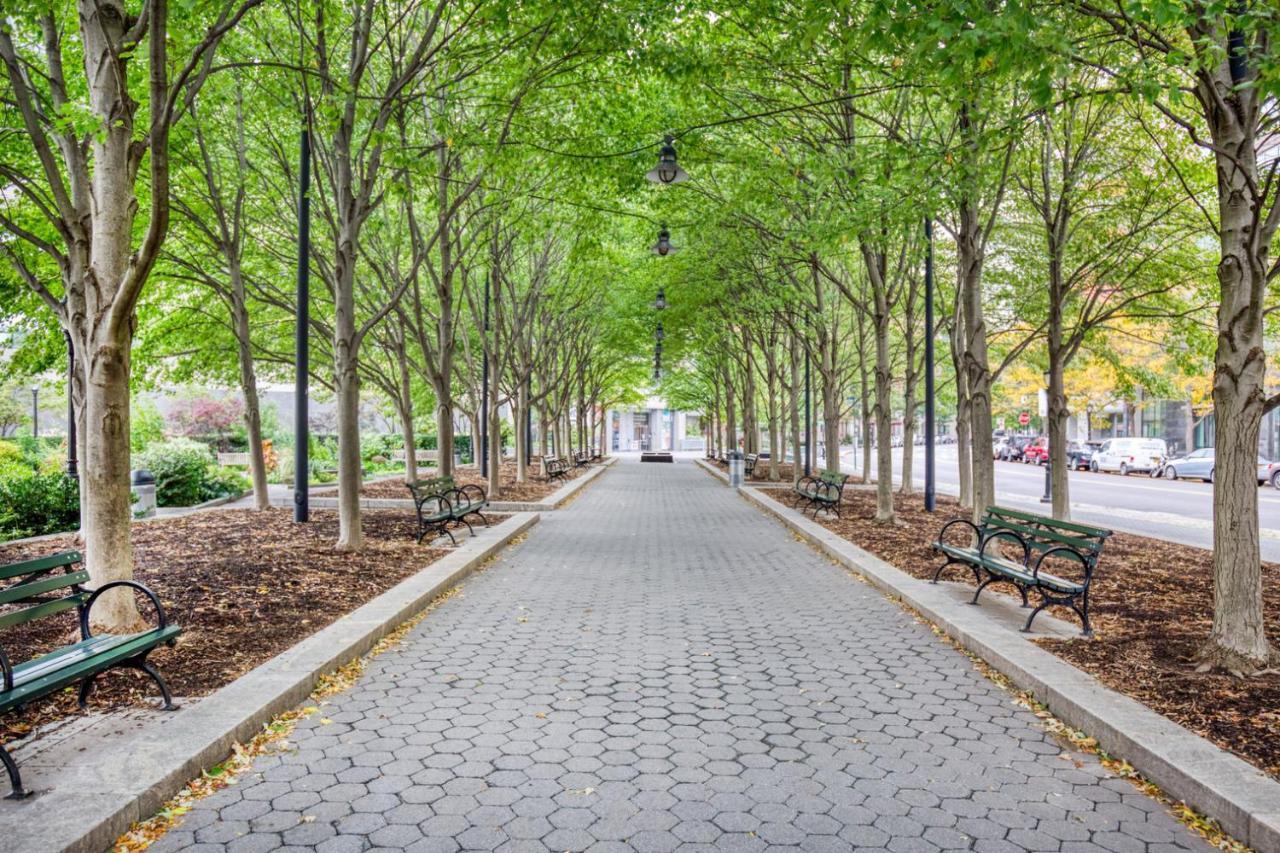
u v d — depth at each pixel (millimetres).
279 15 11750
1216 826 3730
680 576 10359
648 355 37719
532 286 23031
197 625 6781
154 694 5176
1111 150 11969
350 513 10961
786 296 19312
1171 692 5176
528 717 5164
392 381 25422
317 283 18031
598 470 35000
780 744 4738
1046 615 7555
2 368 15781
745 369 35344
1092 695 5090
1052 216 13344
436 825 3719
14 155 10852
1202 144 5805
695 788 4133
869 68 8805
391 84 9773
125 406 6465
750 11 8906
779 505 18812
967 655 6664
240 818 3760
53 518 13672
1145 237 12172
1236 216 5711
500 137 10719
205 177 13477
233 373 20219
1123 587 8984
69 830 3301
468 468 34406
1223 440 5758
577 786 4145
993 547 10523
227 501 19438
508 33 10008
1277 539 14500
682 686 5832
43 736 4430
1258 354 5617
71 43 9852
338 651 6078
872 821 3793
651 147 11477
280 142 13547
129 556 6543
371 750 4594
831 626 7676
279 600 7805
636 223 18438
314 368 21203
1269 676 5461
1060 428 13031
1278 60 4668
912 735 4891
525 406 25781
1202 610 7711
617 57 10086
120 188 6371
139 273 5984
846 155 10320
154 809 3771
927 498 17141
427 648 6824
